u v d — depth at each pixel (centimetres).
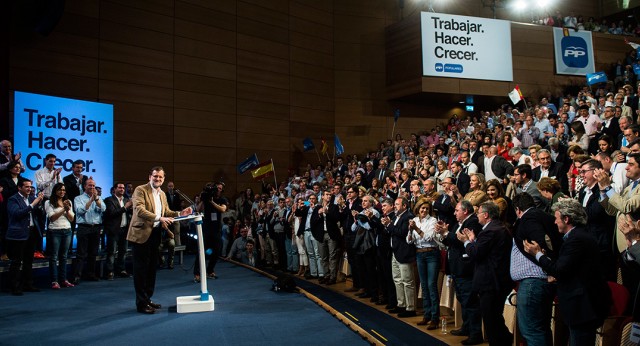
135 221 613
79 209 867
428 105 1744
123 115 1305
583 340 353
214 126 1470
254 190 1542
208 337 510
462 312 532
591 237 357
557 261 354
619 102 899
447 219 615
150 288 641
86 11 1253
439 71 1534
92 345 480
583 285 349
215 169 1464
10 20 1128
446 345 494
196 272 892
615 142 770
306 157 1644
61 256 818
